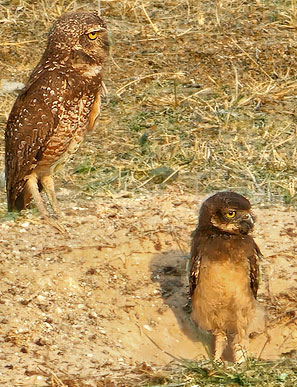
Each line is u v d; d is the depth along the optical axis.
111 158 15.61
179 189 14.59
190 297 11.80
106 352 10.67
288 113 17.08
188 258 12.50
